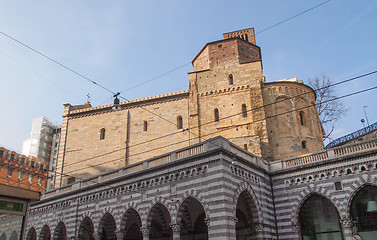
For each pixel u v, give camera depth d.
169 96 50.84
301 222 32.69
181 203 29.56
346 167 30.62
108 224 42.56
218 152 28.48
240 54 50.47
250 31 58.91
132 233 40.62
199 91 49.53
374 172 29.08
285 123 44.69
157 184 32.22
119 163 50.00
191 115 48.28
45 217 44.25
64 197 42.22
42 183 70.12
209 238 26.80
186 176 30.11
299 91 47.03
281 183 34.28
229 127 45.84
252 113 45.16
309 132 45.62
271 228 32.31
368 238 28.52
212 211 27.20
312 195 32.66
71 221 39.53
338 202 30.20
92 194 38.47
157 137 49.44
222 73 49.56
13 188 18.72
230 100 47.59
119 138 51.59
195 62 54.81
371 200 29.14
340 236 30.47
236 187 29.03
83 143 54.00
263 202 32.44
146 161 34.50
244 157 32.25
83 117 55.94
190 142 46.84
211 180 28.14
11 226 19.25
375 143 29.94
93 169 51.56
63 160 54.22
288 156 43.00
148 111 50.94
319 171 32.12
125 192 35.00
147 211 32.06
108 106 54.28
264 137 43.19
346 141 53.97
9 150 64.81
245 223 33.31
